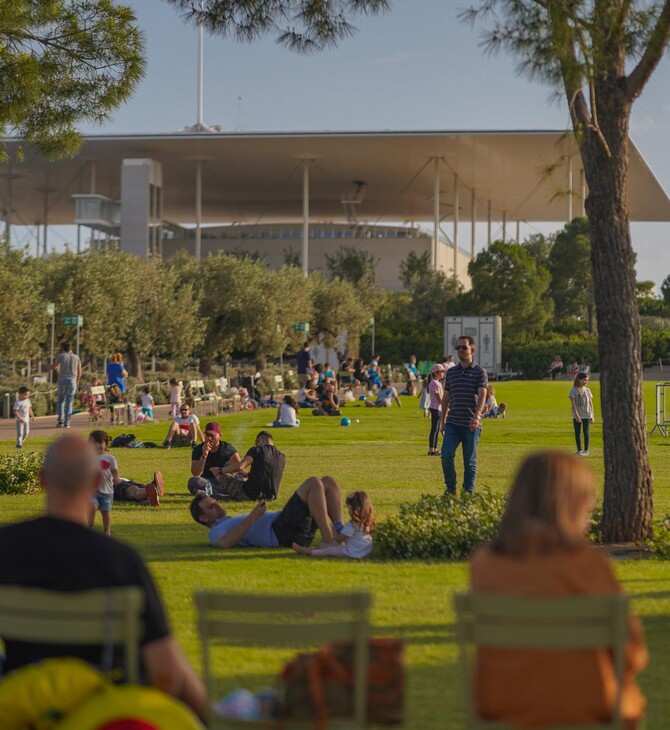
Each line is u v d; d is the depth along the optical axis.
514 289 105.00
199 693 4.72
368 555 12.53
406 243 136.75
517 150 106.81
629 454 12.76
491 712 4.59
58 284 56.09
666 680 7.46
